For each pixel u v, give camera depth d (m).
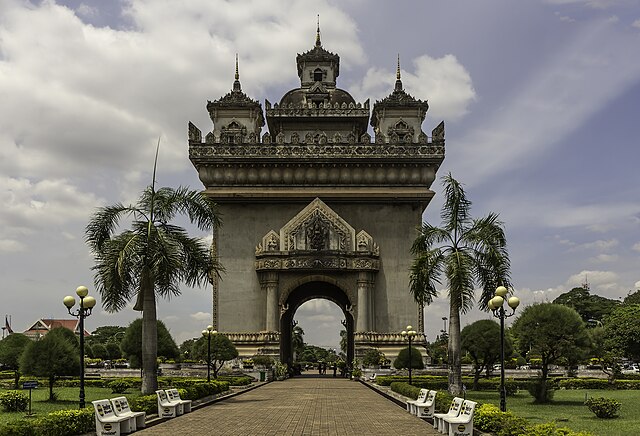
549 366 61.78
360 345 53.62
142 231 29.09
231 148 55.88
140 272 28.45
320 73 66.81
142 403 23.33
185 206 30.33
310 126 61.91
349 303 57.91
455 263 31.17
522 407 30.16
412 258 55.97
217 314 54.94
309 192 55.84
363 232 55.44
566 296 119.25
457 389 31.22
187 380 42.03
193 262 30.08
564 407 30.19
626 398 35.72
